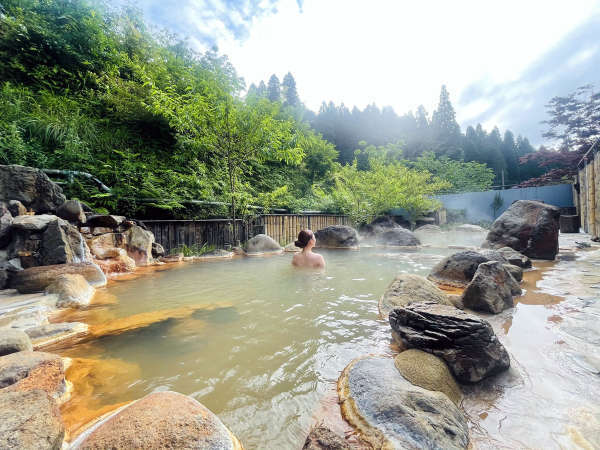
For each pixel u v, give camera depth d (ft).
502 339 6.72
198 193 27.02
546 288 11.28
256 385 5.02
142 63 30.73
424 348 5.83
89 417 4.15
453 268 13.41
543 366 5.48
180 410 3.73
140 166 24.27
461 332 5.56
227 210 28.60
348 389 4.74
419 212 48.16
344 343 6.77
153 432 3.27
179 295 11.21
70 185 19.63
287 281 13.55
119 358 6.04
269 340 6.93
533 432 3.79
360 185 44.78
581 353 5.87
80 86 28.30
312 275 15.05
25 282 11.16
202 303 10.07
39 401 3.64
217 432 3.55
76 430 3.84
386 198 44.39
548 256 18.71
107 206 21.45
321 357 6.07
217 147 27.22
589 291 10.60
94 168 21.80
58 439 3.25
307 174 59.11
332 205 44.52
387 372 5.11
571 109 67.92
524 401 4.54
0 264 11.96
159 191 23.25
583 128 67.26
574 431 3.75
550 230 18.79
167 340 6.96
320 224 39.65
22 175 14.71
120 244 18.30
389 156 106.32
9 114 20.30
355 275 14.94
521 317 8.12
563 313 8.29
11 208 13.71
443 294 9.77
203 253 23.93
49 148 21.61
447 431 3.69
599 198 28.48
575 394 4.58
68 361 5.89
